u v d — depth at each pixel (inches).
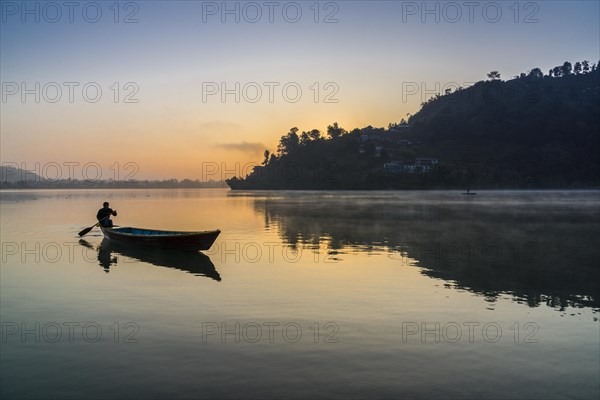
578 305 536.1
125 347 394.9
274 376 338.3
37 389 318.3
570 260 840.3
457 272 722.8
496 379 337.7
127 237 994.1
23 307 519.2
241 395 309.4
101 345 399.5
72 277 677.9
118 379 333.4
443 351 390.0
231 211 2384.4
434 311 507.8
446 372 348.5
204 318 477.4
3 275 694.5
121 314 492.1
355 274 702.5
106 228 1114.1
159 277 679.7
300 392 314.0
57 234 1216.8
